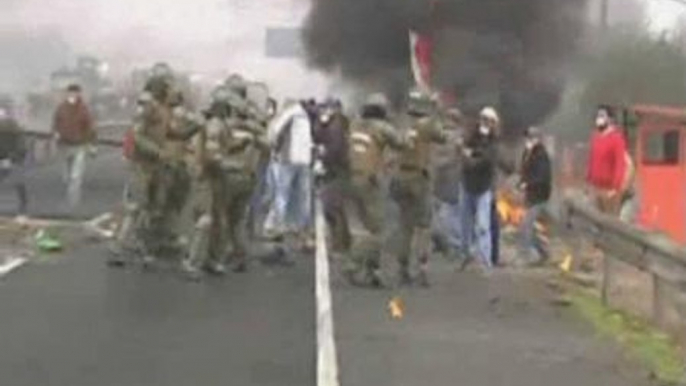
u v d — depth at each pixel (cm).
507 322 2734
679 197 4672
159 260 3462
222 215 3366
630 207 4047
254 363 2173
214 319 2634
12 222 4425
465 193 3866
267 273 3466
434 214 3947
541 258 3878
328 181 3562
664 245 2423
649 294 3200
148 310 2725
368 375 2102
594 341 2511
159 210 3444
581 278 3541
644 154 4688
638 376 2161
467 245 3869
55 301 2811
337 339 2458
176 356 2222
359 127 3328
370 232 3300
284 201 4069
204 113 3366
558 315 2853
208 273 3381
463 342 2455
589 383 2092
